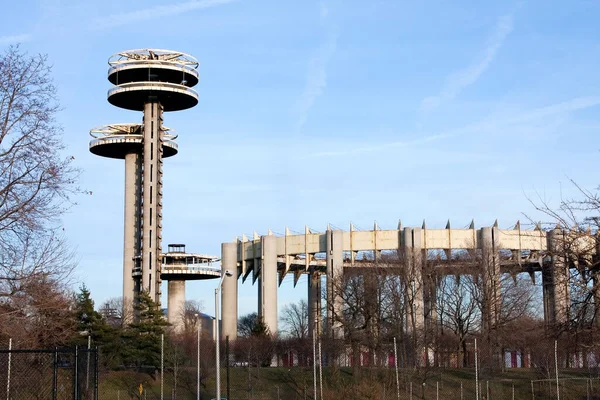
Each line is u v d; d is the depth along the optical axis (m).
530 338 89.44
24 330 38.97
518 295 118.00
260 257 119.62
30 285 37.66
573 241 23.91
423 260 103.88
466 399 82.62
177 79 132.00
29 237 37.78
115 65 128.12
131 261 129.88
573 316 25.02
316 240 113.50
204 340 117.50
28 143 38.06
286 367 103.50
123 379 94.38
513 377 90.62
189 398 90.31
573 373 85.00
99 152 135.62
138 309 106.69
